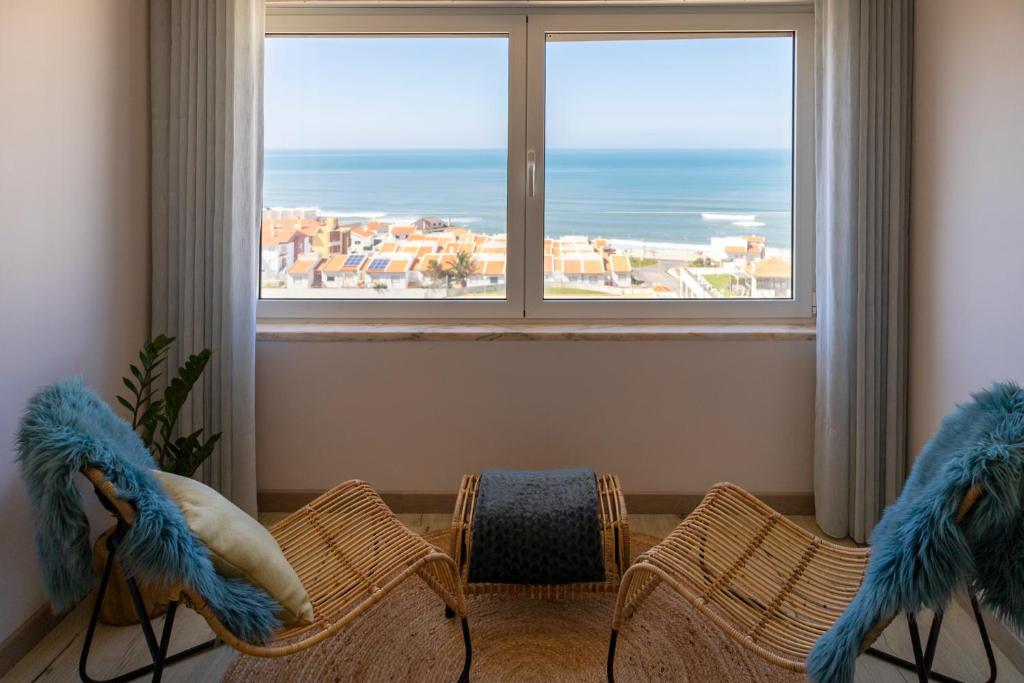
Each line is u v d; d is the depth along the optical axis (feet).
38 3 6.32
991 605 4.62
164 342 7.18
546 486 6.91
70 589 4.94
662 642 6.59
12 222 5.98
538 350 9.15
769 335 9.04
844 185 8.34
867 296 8.39
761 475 9.26
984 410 4.79
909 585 4.18
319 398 9.20
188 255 8.45
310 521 6.15
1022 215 6.31
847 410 8.53
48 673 6.03
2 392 5.89
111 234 7.67
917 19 8.18
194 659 6.28
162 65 8.41
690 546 5.71
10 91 5.93
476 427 9.23
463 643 6.59
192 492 5.13
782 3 9.17
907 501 4.93
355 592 5.34
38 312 6.36
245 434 8.61
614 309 9.61
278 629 4.77
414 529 8.87
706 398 9.18
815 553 5.82
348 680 6.04
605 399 9.20
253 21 8.43
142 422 7.06
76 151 6.97
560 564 6.34
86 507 7.17
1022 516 4.35
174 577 4.41
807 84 9.30
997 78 6.66
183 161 8.41
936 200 7.80
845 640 4.36
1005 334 6.58
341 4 9.23
